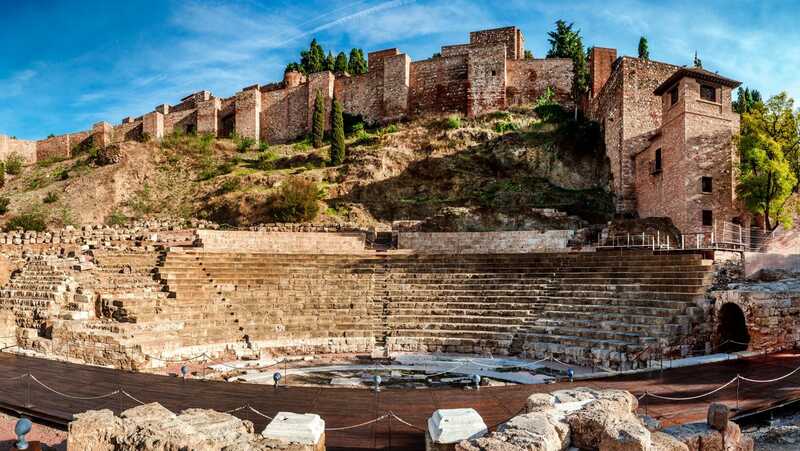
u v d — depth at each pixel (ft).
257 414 42.96
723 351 66.80
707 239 106.32
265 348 75.82
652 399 44.88
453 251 120.06
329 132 224.12
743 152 106.63
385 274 96.17
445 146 172.76
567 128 167.43
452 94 208.64
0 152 268.21
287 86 249.96
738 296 63.77
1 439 37.73
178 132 245.65
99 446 30.99
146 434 29.96
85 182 200.13
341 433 38.52
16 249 116.88
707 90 111.96
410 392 49.52
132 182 203.10
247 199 161.89
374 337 79.87
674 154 112.88
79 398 47.37
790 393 45.78
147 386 52.06
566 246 115.34
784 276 76.28
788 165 102.42
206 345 73.36
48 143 279.69
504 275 90.74
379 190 161.99
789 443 38.01
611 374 54.34
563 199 147.95
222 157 216.13
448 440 30.81
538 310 79.92
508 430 29.09
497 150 166.91
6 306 82.64
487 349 75.51
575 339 69.67
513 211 138.62
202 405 45.39
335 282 93.50
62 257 99.04
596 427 29.99
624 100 138.72
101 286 82.94
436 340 77.25
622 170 137.18
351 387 52.65
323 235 125.59
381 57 229.04
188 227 148.25
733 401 43.88
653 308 69.46
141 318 74.33
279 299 87.40
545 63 201.57
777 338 62.49
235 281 91.20
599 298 76.79
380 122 218.38
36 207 190.80
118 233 131.03
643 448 26.86
